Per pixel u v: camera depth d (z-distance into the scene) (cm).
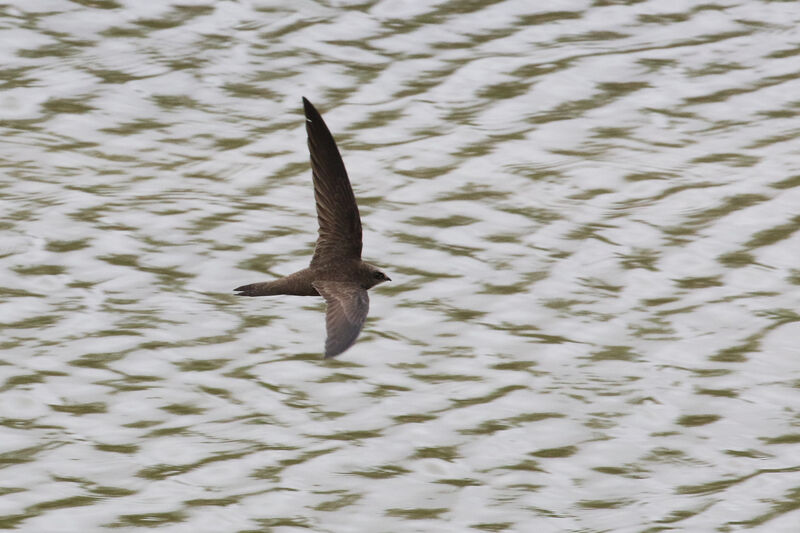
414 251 1912
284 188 2056
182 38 2417
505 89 2300
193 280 1847
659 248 1933
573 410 1636
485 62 2366
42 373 1670
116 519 1463
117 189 2048
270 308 1805
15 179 2061
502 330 1770
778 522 1468
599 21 2511
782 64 2384
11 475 1520
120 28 2444
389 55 2383
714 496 1514
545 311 1808
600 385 1678
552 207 2017
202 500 1492
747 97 2294
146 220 1964
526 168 2100
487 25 2481
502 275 1873
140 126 2202
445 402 1645
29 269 1858
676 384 1680
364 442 1580
